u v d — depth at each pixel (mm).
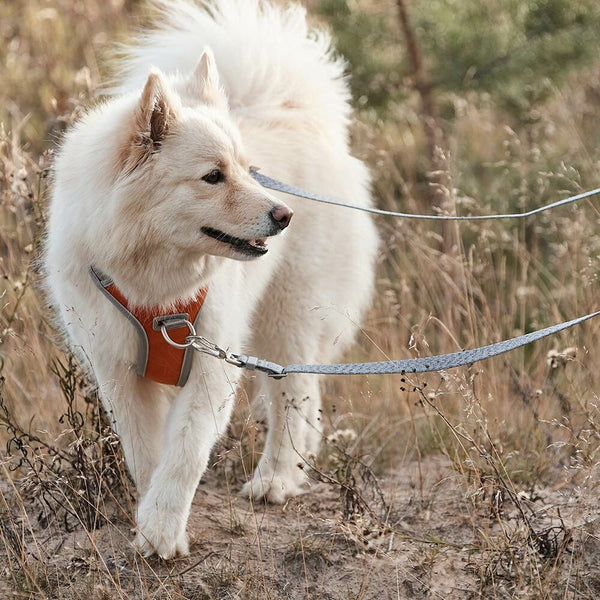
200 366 5004
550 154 10133
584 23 10000
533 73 10109
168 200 4664
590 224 8594
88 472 5301
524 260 8898
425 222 9906
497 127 11594
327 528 5352
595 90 12008
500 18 10016
